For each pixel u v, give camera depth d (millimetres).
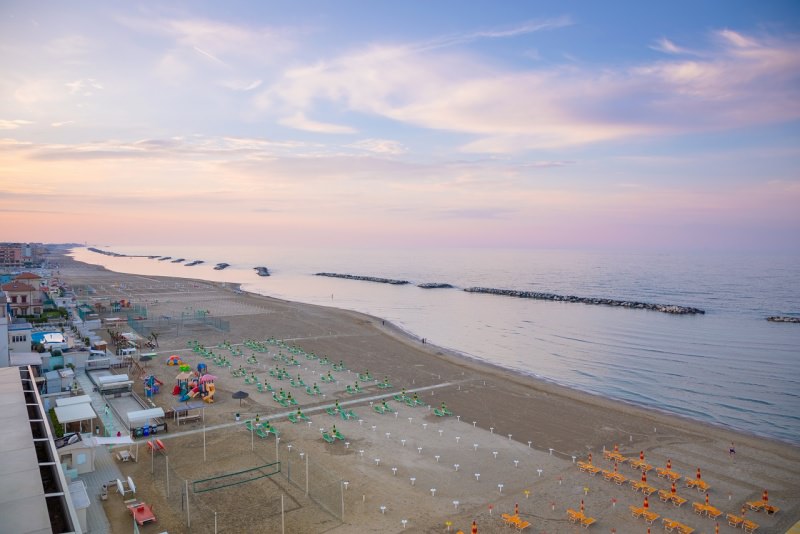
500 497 35188
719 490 37375
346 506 33062
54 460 26969
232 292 172750
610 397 65000
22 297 99188
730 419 57188
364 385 63062
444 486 36531
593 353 93312
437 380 67250
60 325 87875
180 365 63969
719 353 93562
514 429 49281
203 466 38188
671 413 58750
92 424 43375
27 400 38531
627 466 41188
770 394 67125
